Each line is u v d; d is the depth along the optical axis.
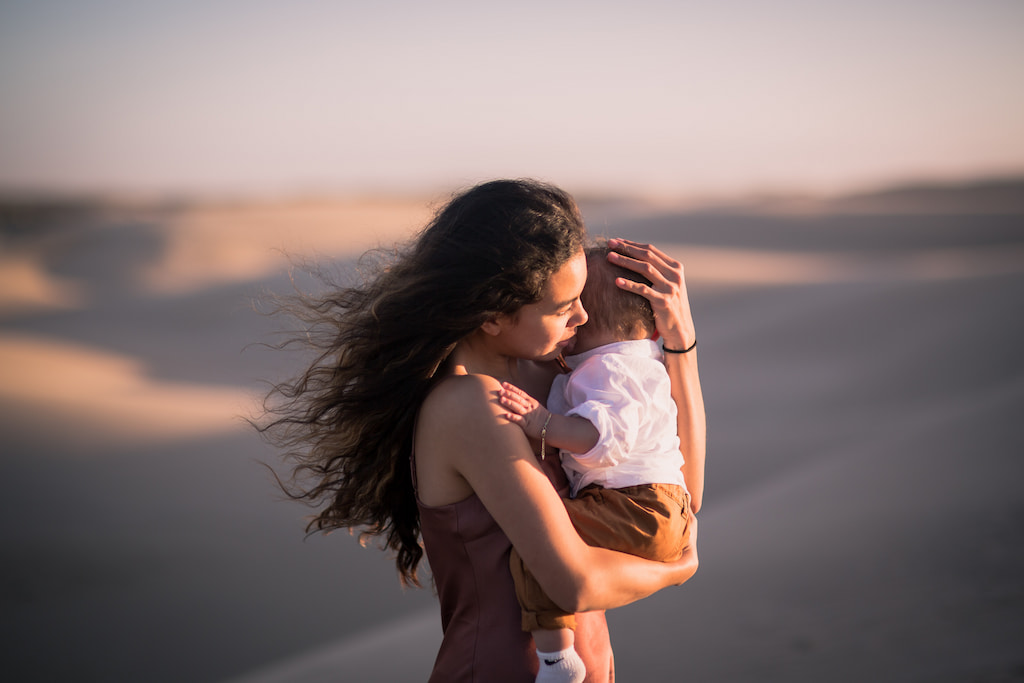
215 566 9.11
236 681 6.30
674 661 4.77
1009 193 122.62
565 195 1.95
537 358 1.95
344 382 1.95
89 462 13.26
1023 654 4.29
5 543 9.81
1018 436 9.15
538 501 1.77
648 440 2.04
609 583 1.81
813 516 7.32
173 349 27.17
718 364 19.84
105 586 8.58
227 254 56.44
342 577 8.75
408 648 5.51
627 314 2.16
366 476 2.07
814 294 28.14
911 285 26.70
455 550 1.90
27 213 100.25
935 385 16.27
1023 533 6.12
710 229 67.75
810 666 4.53
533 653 1.88
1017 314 20.77
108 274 51.00
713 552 6.77
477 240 1.82
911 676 4.26
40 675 6.79
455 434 1.81
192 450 13.93
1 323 34.00
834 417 14.71
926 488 7.65
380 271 2.17
